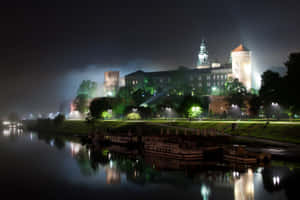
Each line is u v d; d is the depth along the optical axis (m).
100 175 62.53
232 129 95.69
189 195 48.56
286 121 107.56
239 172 58.25
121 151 89.69
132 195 49.91
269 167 60.22
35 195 51.16
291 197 45.34
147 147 83.88
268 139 80.94
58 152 94.06
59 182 58.38
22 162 78.06
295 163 62.06
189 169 62.09
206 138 81.62
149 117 182.62
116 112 192.75
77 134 150.12
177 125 120.69
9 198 49.78
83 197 49.75
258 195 46.59
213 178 55.53
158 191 51.19
